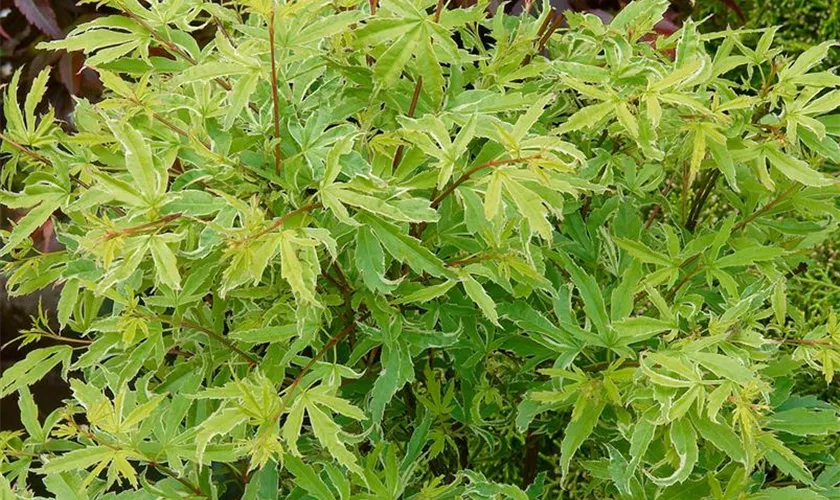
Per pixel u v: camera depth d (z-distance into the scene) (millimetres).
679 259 605
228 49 503
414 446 594
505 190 540
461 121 545
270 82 566
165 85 605
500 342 614
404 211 507
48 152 560
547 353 615
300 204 534
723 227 602
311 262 486
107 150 590
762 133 612
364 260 526
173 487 562
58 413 605
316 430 491
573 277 584
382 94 579
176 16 578
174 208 488
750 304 554
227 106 572
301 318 529
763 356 558
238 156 542
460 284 620
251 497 577
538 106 492
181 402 557
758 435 536
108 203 594
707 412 512
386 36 518
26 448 586
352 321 601
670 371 537
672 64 616
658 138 625
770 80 606
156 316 573
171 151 544
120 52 557
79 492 534
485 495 575
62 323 606
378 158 549
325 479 601
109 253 458
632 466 519
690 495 573
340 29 517
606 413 603
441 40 521
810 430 572
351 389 629
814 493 542
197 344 623
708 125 557
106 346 583
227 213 498
